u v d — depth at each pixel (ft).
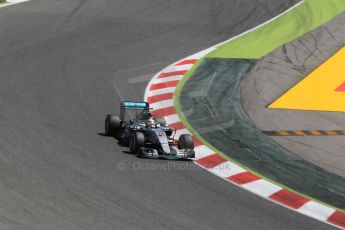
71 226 124.67
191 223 134.21
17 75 274.77
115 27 381.19
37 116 220.02
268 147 210.38
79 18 398.62
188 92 269.85
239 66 313.32
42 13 408.05
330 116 254.47
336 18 390.42
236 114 245.24
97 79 279.69
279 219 144.77
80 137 200.54
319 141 223.71
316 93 280.31
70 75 282.15
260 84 287.07
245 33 378.94
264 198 160.35
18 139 190.39
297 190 170.71
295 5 436.35
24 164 166.09
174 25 392.88
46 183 151.84
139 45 345.92
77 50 327.47
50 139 194.39
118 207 139.44
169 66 309.63
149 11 424.46
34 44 332.60
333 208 158.81
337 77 302.45
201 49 344.08
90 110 235.40
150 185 159.12
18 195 140.46
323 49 341.41
